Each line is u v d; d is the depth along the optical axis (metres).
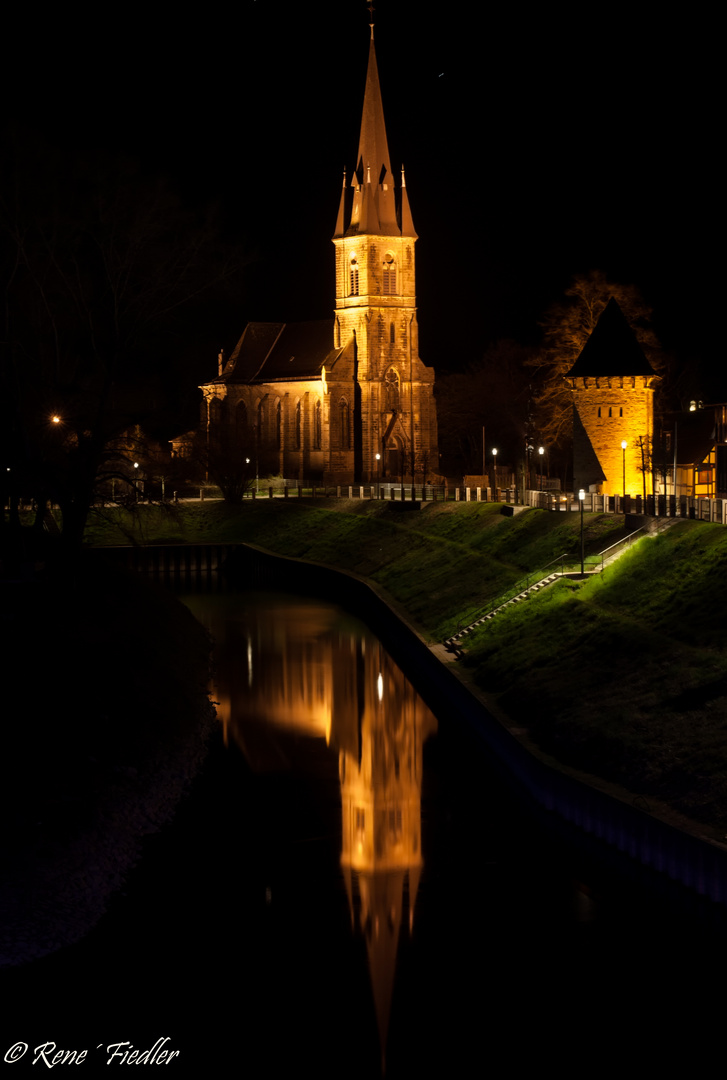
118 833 47.81
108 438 76.56
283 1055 35.44
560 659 63.19
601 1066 34.69
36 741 52.41
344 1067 34.62
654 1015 36.97
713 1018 36.81
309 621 103.81
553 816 48.34
